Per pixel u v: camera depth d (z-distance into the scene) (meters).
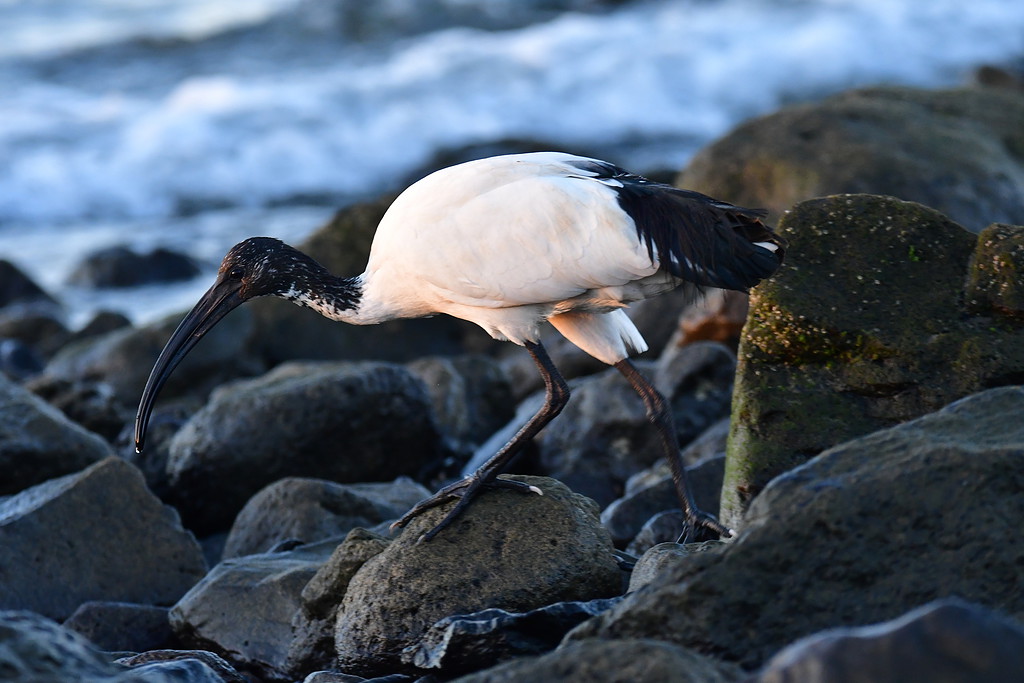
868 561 6.48
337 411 13.98
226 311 10.54
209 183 32.88
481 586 8.50
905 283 9.41
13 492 13.81
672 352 16.86
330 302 10.30
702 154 18.94
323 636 9.30
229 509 14.03
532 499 8.87
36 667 5.96
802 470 6.88
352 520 11.93
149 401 10.53
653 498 11.53
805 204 9.84
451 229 9.37
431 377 16.19
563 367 17.81
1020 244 9.18
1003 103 20.38
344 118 34.97
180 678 7.56
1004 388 7.28
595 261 9.02
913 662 5.10
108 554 11.34
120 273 26.20
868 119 18.84
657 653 5.83
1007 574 6.36
